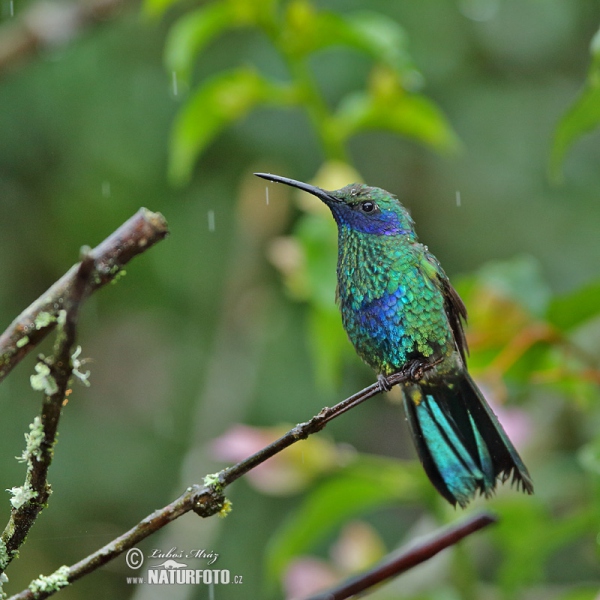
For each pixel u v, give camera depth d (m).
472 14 11.94
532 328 6.08
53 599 10.40
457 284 6.46
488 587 7.62
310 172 11.77
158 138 11.91
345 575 6.79
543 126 12.30
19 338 2.68
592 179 12.23
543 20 12.55
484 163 12.29
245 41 11.78
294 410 11.58
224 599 10.95
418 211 12.45
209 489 3.11
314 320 7.50
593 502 6.04
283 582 6.88
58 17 8.70
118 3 8.83
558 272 11.89
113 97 11.91
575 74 12.60
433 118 7.28
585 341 7.11
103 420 12.36
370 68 11.41
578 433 7.84
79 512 11.49
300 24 6.98
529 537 6.54
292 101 7.24
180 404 12.30
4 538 2.96
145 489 11.80
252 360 11.16
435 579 7.25
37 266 12.35
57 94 11.83
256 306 11.33
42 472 2.87
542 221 12.10
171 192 12.12
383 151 12.45
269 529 11.45
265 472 6.53
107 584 10.62
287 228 11.34
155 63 12.08
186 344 12.57
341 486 6.47
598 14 12.69
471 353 6.46
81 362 2.77
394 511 12.28
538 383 6.52
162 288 12.38
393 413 12.81
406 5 12.04
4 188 12.15
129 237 2.60
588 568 10.56
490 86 12.48
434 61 12.12
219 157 12.14
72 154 11.95
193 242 12.17
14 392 11.70
